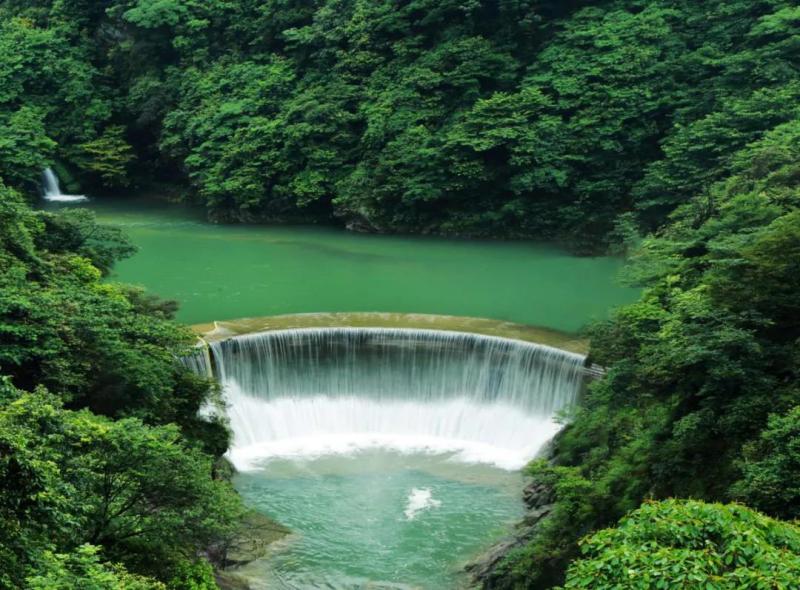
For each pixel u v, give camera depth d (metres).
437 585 24.53
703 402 20.17
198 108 74.38
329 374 36.28
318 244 58.56
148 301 32.28
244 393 34.97
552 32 65.25
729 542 10.95
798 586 9.94
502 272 50.62
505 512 28.66
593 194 59.31
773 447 17.44
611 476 22.36
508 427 34.25
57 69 77.75
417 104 64.19
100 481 16.66
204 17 79.38
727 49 58.53
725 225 28.53
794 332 20.89
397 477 31.34
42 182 77.06
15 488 12.21
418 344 35.94
